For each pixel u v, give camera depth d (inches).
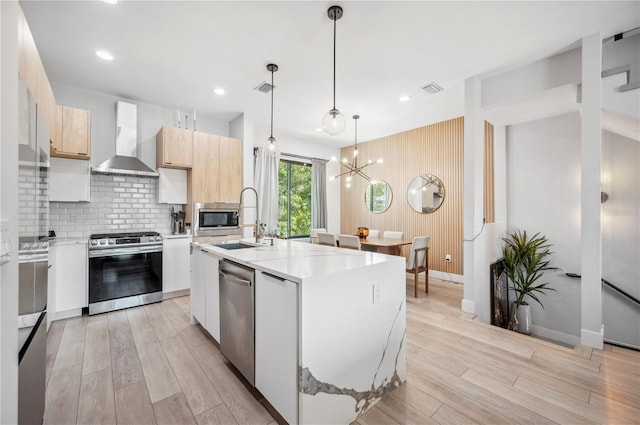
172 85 132.6
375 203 239.9
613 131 113.3
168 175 153.5
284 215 236.1
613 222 124.8
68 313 116.8
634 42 92.7
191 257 112.6
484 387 71.7
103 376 75.7
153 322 113.0
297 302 52.9
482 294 130.6
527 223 153.3
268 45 100.8
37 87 75.7
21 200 44.8
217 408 63.9
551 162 145.5
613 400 66.8
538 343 96.4
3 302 36.4
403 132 218.2
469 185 126.4
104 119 141.7
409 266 154.7
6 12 37.4
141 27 90.7
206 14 84.7
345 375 59.5
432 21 87.5
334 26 84.4
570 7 81.1
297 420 53.2
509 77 119.0
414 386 72.3
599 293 93.8
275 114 174.7
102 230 141.6
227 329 78.7
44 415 60.7
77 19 86.5
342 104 157.8
